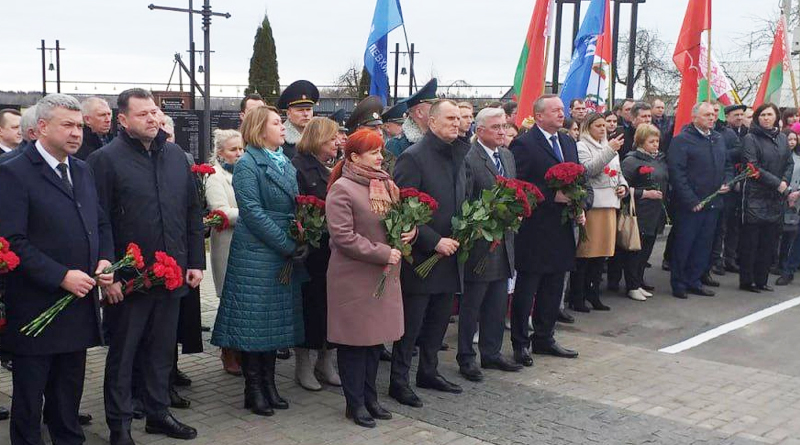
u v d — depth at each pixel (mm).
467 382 5594
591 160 7109
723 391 5422
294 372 5887
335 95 34344
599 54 9406
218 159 5848
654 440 4488
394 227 4516
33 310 3771
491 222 4922
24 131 4238
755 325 7414
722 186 8375
